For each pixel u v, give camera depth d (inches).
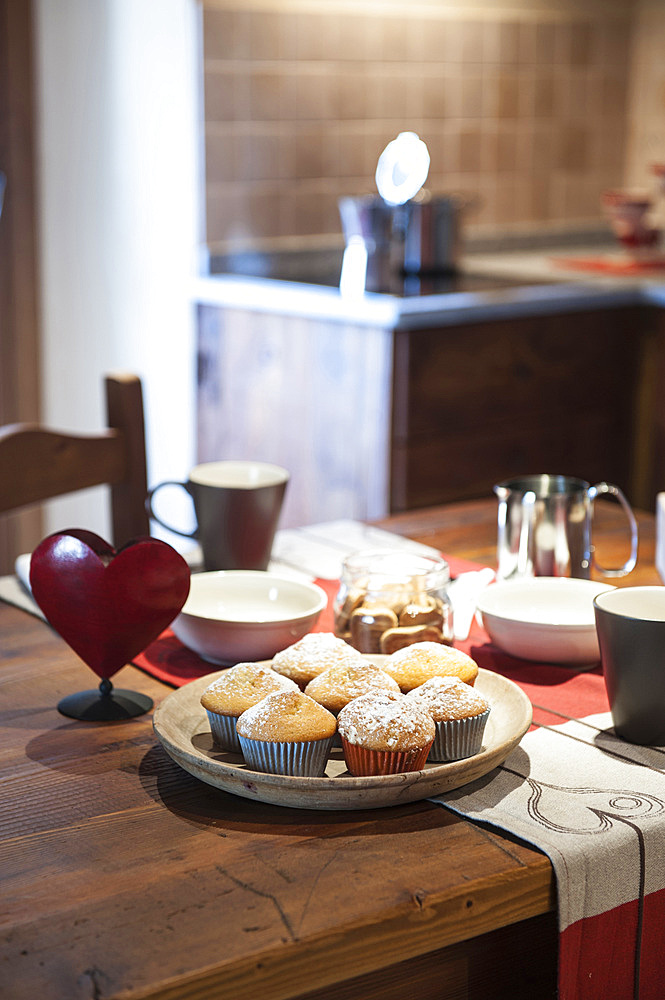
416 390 98.6
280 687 30.6
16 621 43.9
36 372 123.3
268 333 107.3
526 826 27.8
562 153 137.2
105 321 120.0
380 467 99.6
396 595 36.9
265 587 41.5
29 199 118.8
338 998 26.7
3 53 114.4
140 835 27.7
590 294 110.3
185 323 114.2
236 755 30.5
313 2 113.3
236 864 26.3
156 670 38.5
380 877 25.7
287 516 110.1
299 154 116.1
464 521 58.4
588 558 44.9
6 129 116.4
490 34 126.8
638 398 118.4
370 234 103.6
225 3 107.7
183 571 34.3
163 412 118.5
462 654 33.0
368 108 119.6
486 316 102.2
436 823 28.1
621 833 27.5
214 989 22.6
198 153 109.4
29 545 125.9
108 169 116.3
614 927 27.6
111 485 56.3
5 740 33.4
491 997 29.3
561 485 46.4
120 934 23.6
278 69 112.6
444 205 113.3
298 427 106.4
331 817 28.5
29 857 26.7
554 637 38.3
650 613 34.7
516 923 29.4
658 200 140.9
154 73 110.7
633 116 142.3
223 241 112.9
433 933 25.0
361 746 28.1
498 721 32.4
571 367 111.8
